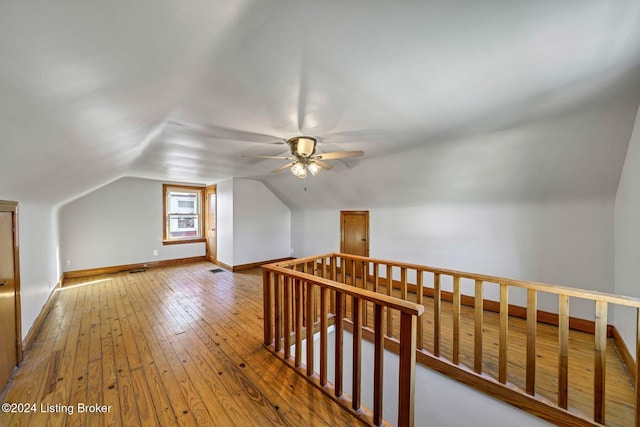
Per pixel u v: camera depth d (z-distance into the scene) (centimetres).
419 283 235
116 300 362
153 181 558
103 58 83
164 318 303
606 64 134
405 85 155
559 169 247
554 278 287
